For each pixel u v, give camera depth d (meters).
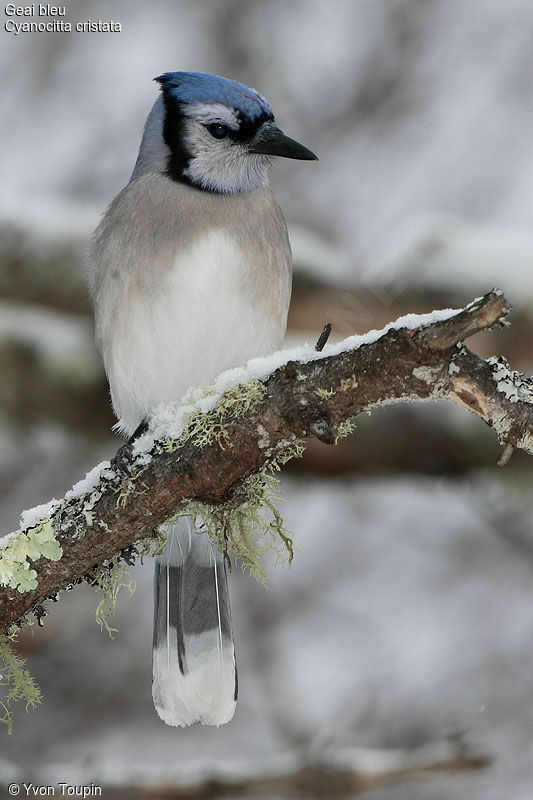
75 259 10.36
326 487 11.06
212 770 7.64
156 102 8.04
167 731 10.68
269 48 13.12
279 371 5.45
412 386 5.16
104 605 6.56
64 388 10.70
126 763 10.23
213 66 13.16
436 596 11.82
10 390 10.72
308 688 11.20
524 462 10.62
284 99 13.02
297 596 11.52
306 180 12.88
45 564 5.69
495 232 10.52
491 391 5.12
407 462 10.68
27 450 11.56
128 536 5.73
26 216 10.40
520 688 11.09
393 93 13.25
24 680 5.93
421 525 12.04
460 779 10.22
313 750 7.69
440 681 11.20
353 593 11.80
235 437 5.51
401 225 12.42
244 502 5.98
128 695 10.73
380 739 10.57
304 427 5.42
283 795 7.60
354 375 5.23
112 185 12.94
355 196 12.93
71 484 11.53
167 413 5.83
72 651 10.77
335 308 10.35
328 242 12.66
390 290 10.21
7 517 11.40
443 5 13.52
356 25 13.48
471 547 11.91
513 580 11.82
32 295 10.61
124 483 5.66
